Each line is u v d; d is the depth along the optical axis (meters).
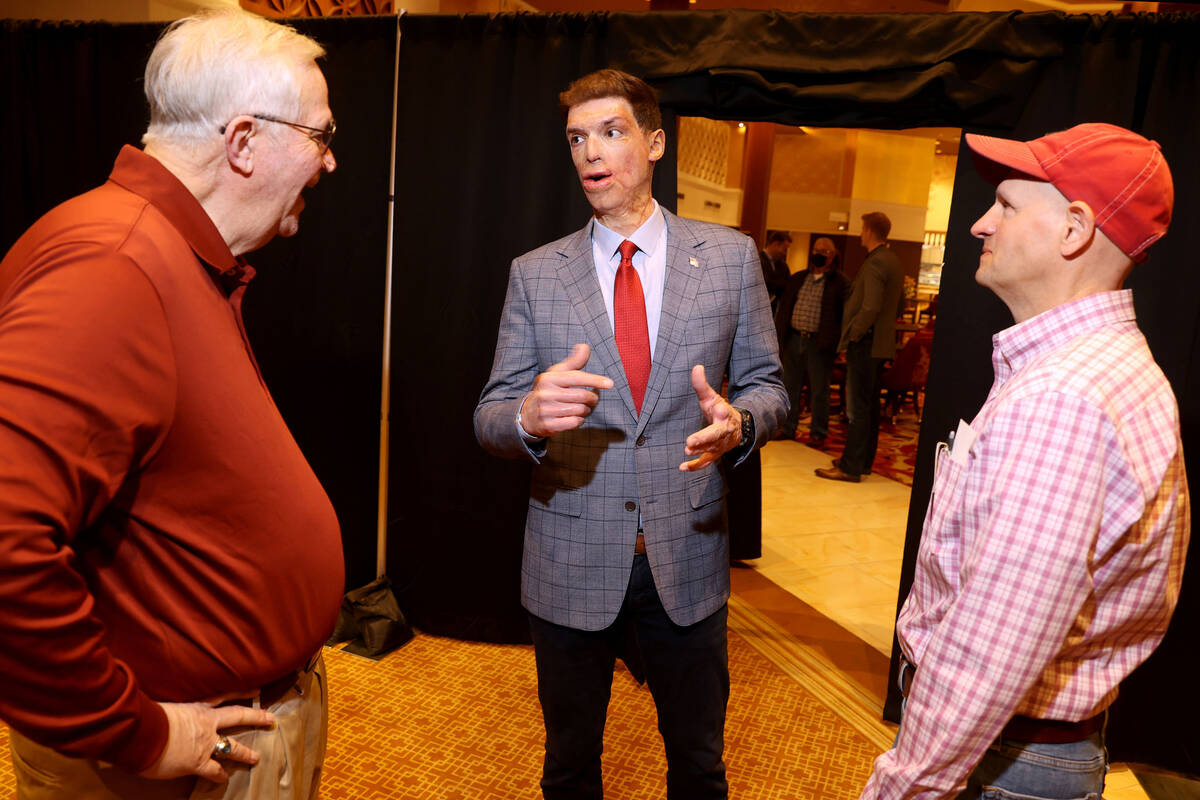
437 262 2.72
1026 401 0.88
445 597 2.84
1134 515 0.86
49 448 0.70
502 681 2.55
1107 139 0.95
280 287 2.83
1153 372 0.93
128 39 2.79
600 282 1.64
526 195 2.62
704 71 2.31
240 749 0.92
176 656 0.88
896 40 2.16
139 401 0.78
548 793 1.67
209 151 0.93
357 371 2.84
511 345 1.67
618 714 2.41
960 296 2.22
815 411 6.18
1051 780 0.98
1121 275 0.97
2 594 0.67
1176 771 2.26
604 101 1.53
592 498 1.57
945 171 10.20
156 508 0.85
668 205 2.48
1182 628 2.21
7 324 0.72
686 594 1.56
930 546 1.01
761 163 8.12
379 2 3.46
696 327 1.58
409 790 1.98
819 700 2.53
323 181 2.76
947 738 0.89
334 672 2.55
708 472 1.62
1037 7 4.54
